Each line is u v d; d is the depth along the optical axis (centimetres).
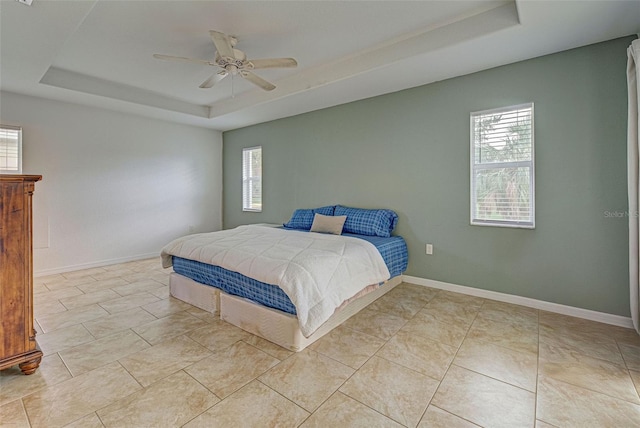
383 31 266
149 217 498
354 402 156
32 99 379
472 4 230
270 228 378
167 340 220
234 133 579
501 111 299
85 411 148
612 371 181
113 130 453
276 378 175
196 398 158
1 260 169
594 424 141
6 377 174
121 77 367
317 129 450
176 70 346
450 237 331
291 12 237
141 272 410
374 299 301
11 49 258
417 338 223
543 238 277
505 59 279
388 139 375
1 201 169
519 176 290
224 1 222
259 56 311
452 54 270
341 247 272
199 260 275
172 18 243
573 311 264
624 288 244
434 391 164
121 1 221
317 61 327
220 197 605
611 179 246
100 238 445
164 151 515
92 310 276
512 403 155
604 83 247
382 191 383
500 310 276
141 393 162
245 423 141
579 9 204
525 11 207
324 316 204
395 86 349
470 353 202
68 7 200
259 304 231
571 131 261
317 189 454
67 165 411
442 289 338
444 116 331
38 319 256
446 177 332
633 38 237
